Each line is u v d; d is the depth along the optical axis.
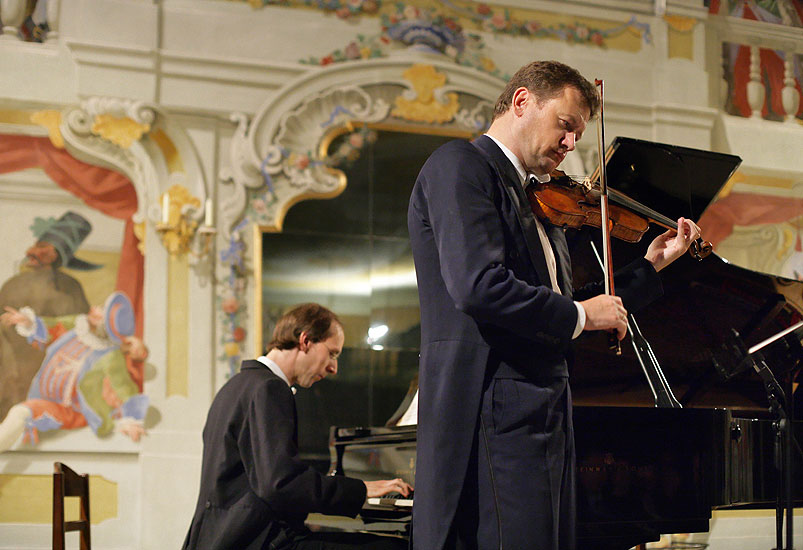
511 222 1.95
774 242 6.94
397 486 2.74
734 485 2.53
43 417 5.39
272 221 5.88
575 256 2.76
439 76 6.27
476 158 1.96
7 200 5.55
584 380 2.98
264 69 5.97
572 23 6.68
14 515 5.26
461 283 1.79
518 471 1.83
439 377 1.90
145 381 5.55
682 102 6.80
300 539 2.61
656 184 2.73
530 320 1.80
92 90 5.63
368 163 6.13
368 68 6.16
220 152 5.88
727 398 3.32
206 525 2.63
